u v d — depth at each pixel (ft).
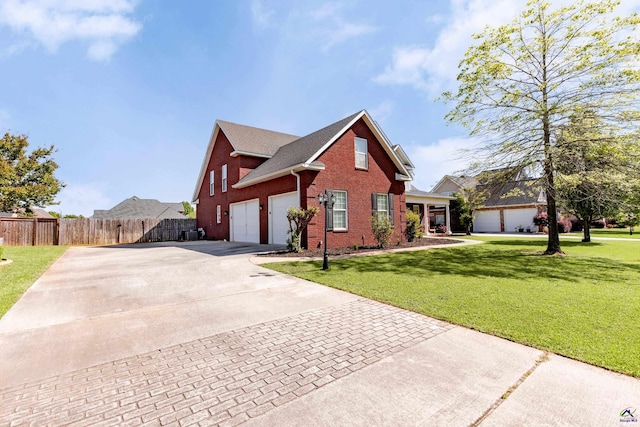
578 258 31.07
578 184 32.73
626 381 8.38
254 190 51.19
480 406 7.48
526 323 12.78
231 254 36.83
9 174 58.39
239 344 11.48
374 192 47.06
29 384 8.83
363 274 23.58
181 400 8.04
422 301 16.34
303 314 14.80
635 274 22.75
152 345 11.44
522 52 32.68
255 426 6.94
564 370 9.05
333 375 9.16
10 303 16.48
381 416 7.18
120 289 19.89
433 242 50.62
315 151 40.06
